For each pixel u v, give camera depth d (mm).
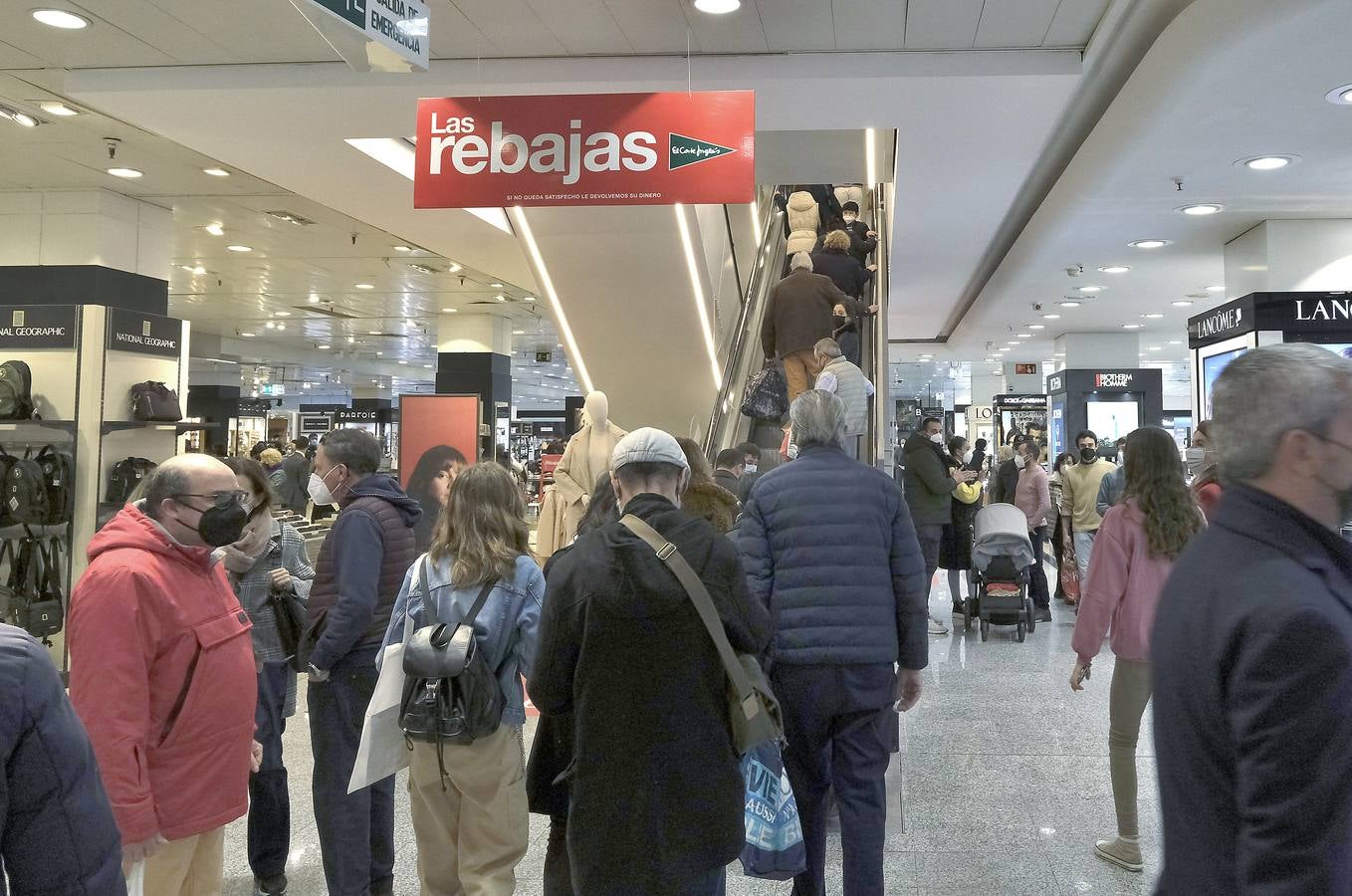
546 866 2500
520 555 2998
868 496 3123
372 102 6230
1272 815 1073
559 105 5527
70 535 7441
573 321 9719
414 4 4129
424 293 17125
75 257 9281
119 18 5441
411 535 3535
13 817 1358
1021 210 10180
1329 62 5000
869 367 8242
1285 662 1095
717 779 2191
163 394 7934
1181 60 5105
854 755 3076
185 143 7105
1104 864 3723
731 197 5414
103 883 1426
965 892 3494
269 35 5629
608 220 8227
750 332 9727
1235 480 1328
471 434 10078
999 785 4605
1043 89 5859
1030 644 8008
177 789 2295
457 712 2760
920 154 7195
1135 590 3639
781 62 5812
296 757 5273
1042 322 16266
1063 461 11789
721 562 2271
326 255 13625
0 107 6945
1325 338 8047
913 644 3141
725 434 8727
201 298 18031
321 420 36375
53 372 7676
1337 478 1253
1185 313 15016
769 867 2830
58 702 1416
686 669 2180
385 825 3541
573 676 2244
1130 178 7328
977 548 8133
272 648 3637
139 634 2211
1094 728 5535
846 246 8289
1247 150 6609
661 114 5477
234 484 2422
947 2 5102
